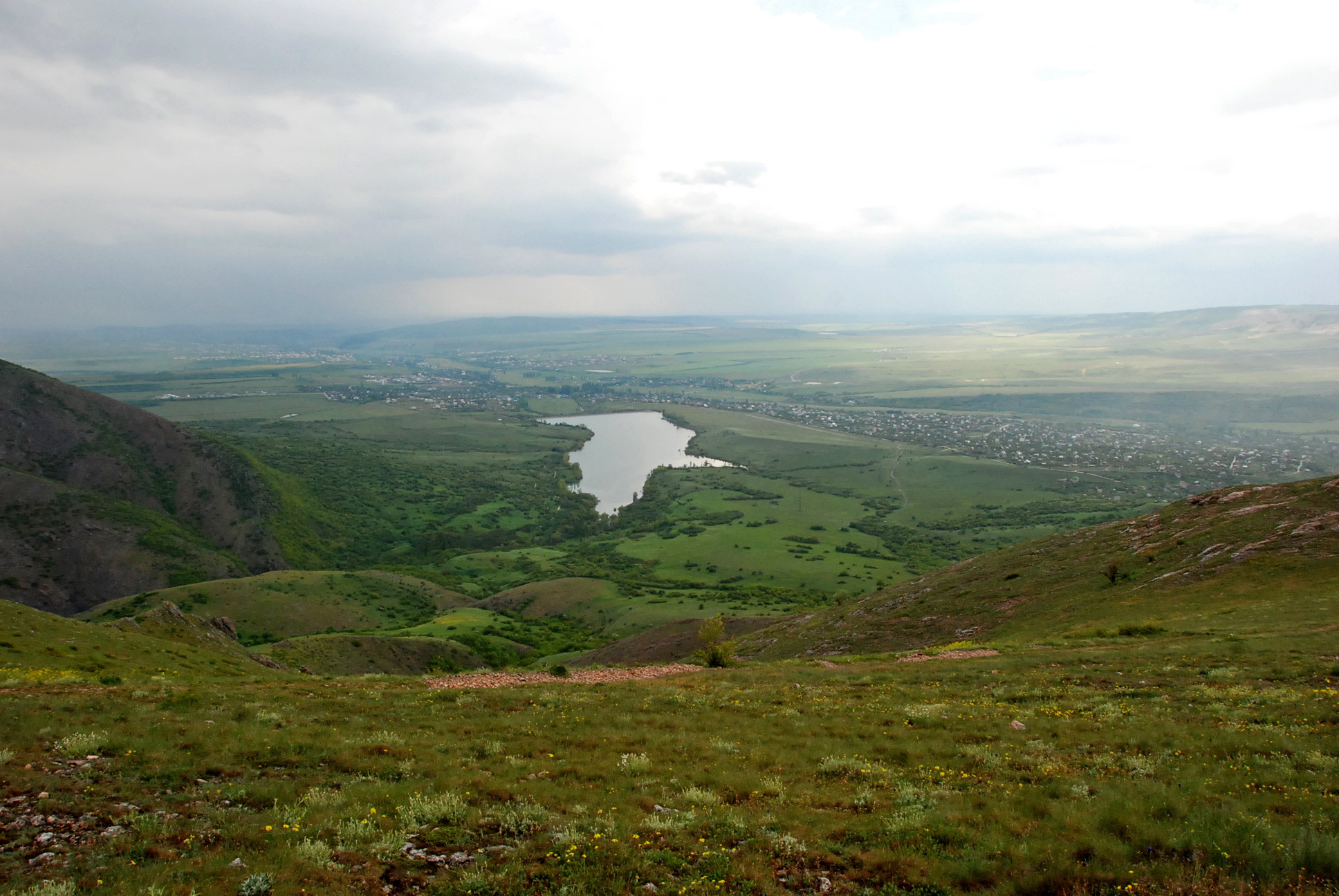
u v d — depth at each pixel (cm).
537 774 1788
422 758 1880
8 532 14700
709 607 13475
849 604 8194
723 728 2306
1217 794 1511
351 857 1251
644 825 1428
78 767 1633
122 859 1203
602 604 13988
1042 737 2098
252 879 1117
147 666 3972
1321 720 2059
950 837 1362
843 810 1553
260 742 1909
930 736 2164
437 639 10506
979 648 4153
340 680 3216
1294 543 4862
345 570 17788
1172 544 5738
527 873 1213
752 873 1233
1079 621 4875
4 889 1089
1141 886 1132
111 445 19700
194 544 16750
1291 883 1102
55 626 4172
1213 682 2672
